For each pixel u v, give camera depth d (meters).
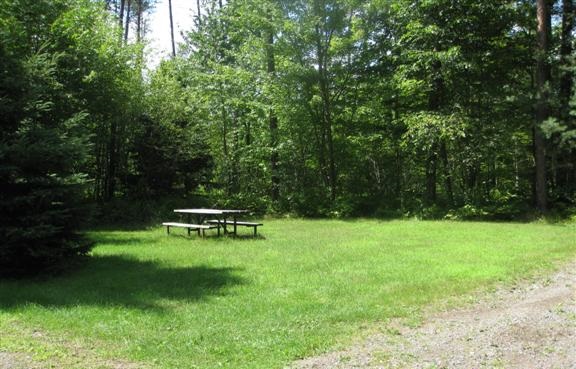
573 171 21.45
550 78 20.83
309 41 23.45
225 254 11.97
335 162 25.09
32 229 8.98
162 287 8.56
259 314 6.91
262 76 24.41
